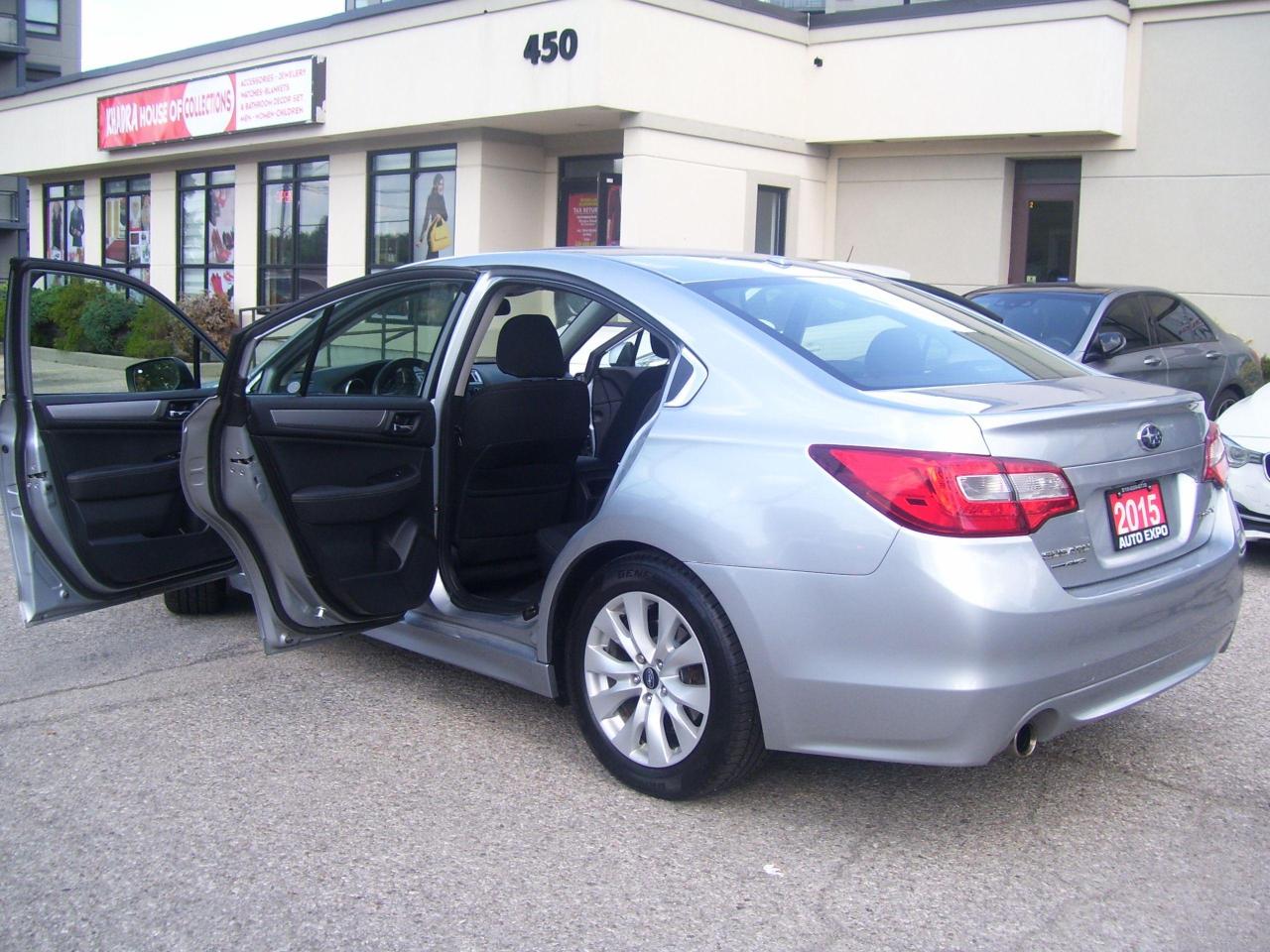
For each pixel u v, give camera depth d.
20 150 24.75
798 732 3.39
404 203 17.41
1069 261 14.76
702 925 3.10
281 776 3.96
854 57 15.36
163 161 21.81
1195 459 3.85
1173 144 13.73
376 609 4.21
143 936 3.03
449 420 4.41
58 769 4.00
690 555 3.51
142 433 4.76
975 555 3.14
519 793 3.86
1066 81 13.76
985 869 3.42
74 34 51.97
